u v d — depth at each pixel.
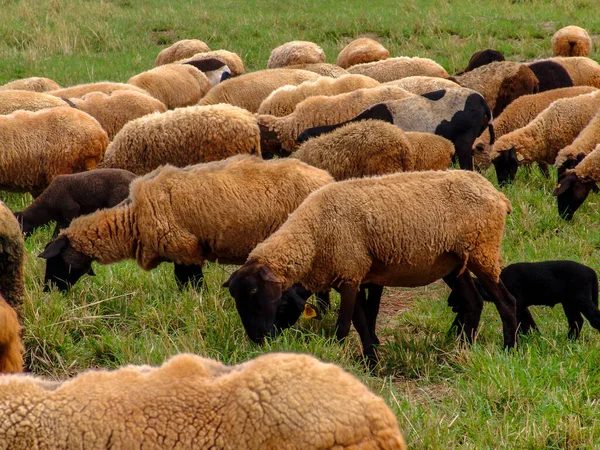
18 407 5.02
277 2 35.53
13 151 15.53
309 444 4.97
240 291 10.08
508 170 17.89
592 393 8.80
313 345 9.95
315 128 16.11
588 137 17.06
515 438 7.84
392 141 14.20
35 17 32.88
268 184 11.73
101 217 11.85
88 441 4.97
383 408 5.20
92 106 17.92
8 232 9.32
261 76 20.66
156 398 5.10
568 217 15.40
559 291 10.77
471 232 10.27
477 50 28.28
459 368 9.88
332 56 28.86
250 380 5.12
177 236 11.57
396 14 32.44
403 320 11.59
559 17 31.23
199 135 14.95
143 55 29.48
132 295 11.66
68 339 10.22
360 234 10.20
